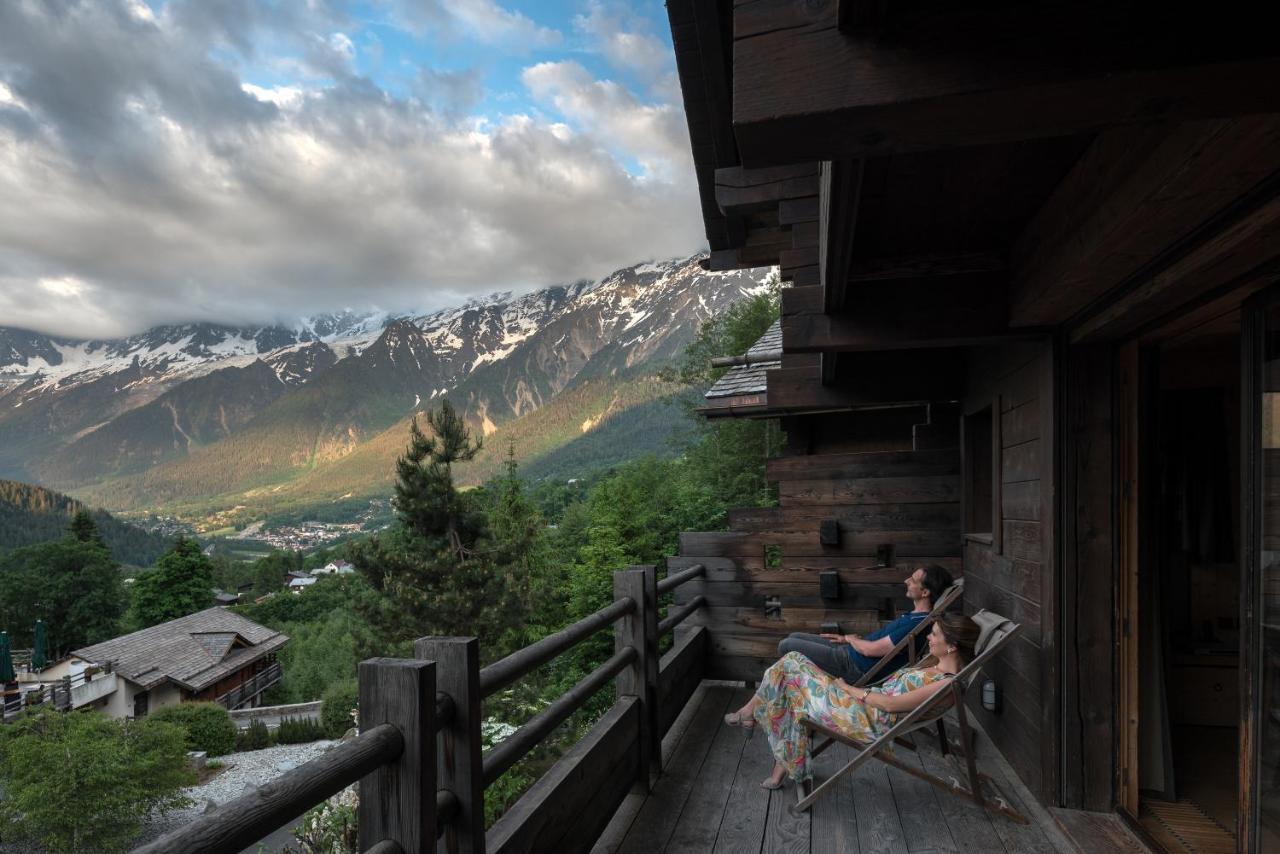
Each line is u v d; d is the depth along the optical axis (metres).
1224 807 3.09
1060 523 3.03
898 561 5.23
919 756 3.85
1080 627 3.02
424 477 21.33
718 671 5.45
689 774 3.57
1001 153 2.00
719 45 2.17
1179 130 1.41
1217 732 4.08
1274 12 1.00
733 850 2.82
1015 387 3.62
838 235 2.22
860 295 3.15
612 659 3.16
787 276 3.22
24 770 17.91
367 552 20.56
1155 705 3.17
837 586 5.22
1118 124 1.17
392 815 1.52
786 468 5.42
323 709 28.12
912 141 1.22
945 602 3.48
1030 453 3.38
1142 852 2.70
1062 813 3.01
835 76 1.12
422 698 1.52
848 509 5.32
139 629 51.25
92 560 54.25
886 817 3.10
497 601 20.34
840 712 3.17
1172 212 1.63
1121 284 2.44
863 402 4.98
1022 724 3.49
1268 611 2.12
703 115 2.74
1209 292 2.24
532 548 24.81
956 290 3.06
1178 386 4.36
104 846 18.14
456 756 1.75
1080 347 2.99
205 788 22.69
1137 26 1.03
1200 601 4.32
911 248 2.98
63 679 31.61
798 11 1.14
